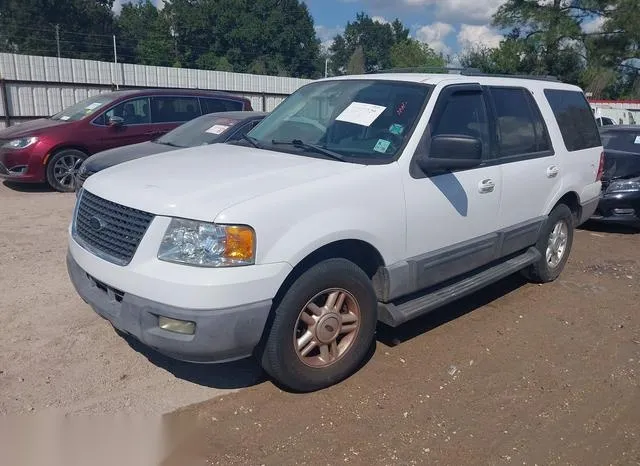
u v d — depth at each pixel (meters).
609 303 5.88
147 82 24.62
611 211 8.71
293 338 3.73
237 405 3.78
